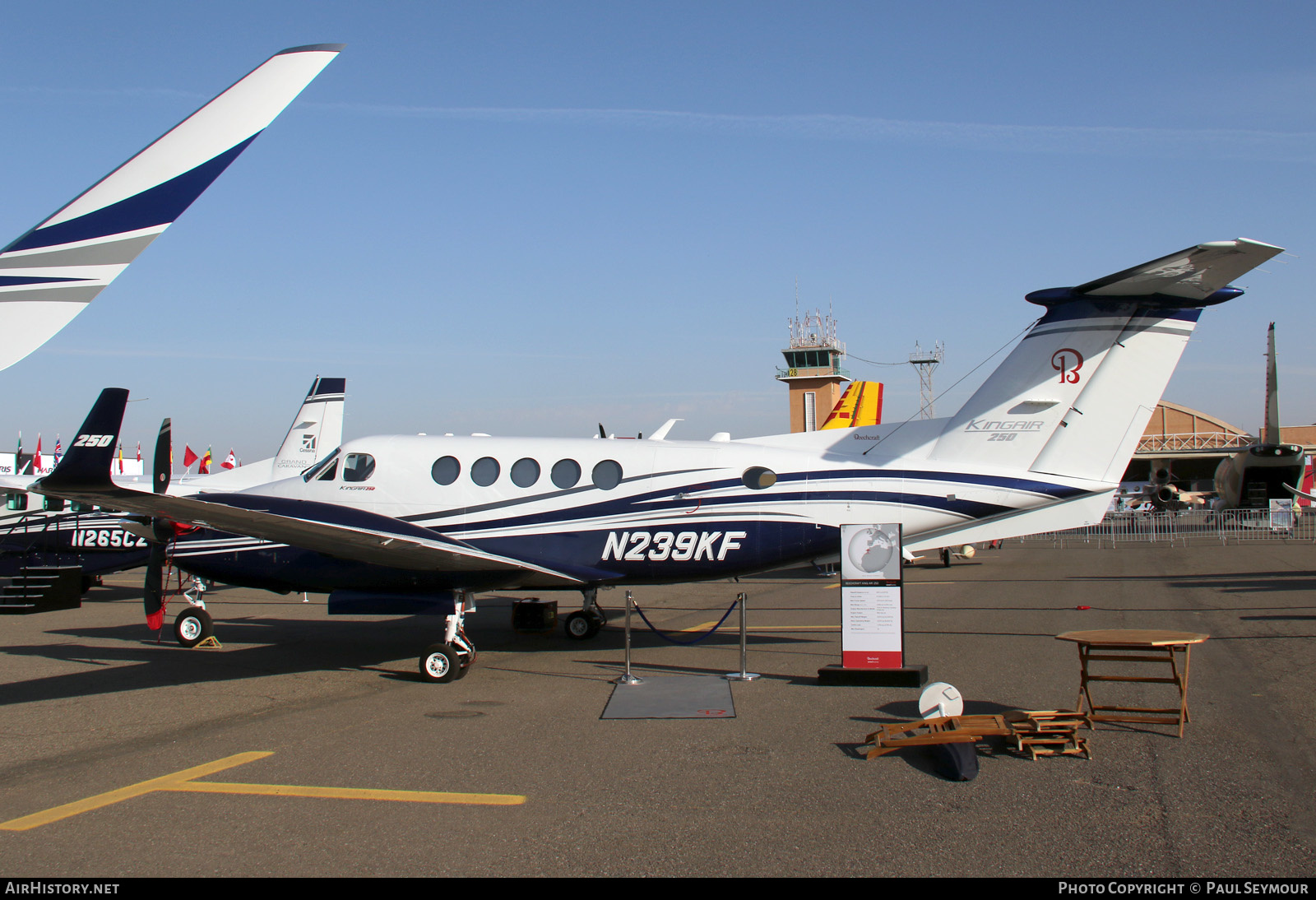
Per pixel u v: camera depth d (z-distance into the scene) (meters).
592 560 10.13
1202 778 5.15
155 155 3.89
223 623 13.27
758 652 9.99
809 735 6.25
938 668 8.59
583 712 7.07
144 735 6.52
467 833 4.45
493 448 10.52
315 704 7.55
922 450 9.78
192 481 17.75
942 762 5.29
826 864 3.99
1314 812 4.58
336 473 10.72
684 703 7.32
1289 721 6.38
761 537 9.88
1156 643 5.84
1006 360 9.53
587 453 10.34
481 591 9.94
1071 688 7.62
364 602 8.99
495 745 6.11
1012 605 13.77
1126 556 24.55
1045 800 4.81
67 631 12.48
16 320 3.76
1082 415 9.27
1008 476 9.40
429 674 8.52
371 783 5.29
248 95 3.90
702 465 10.09
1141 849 4.12
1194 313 9.06
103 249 3.85
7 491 17.12
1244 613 12.09
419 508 10.41
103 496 7.32
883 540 7.97
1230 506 28.34
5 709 7.45
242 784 5.30
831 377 58.88
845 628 8.02
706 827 4.48
